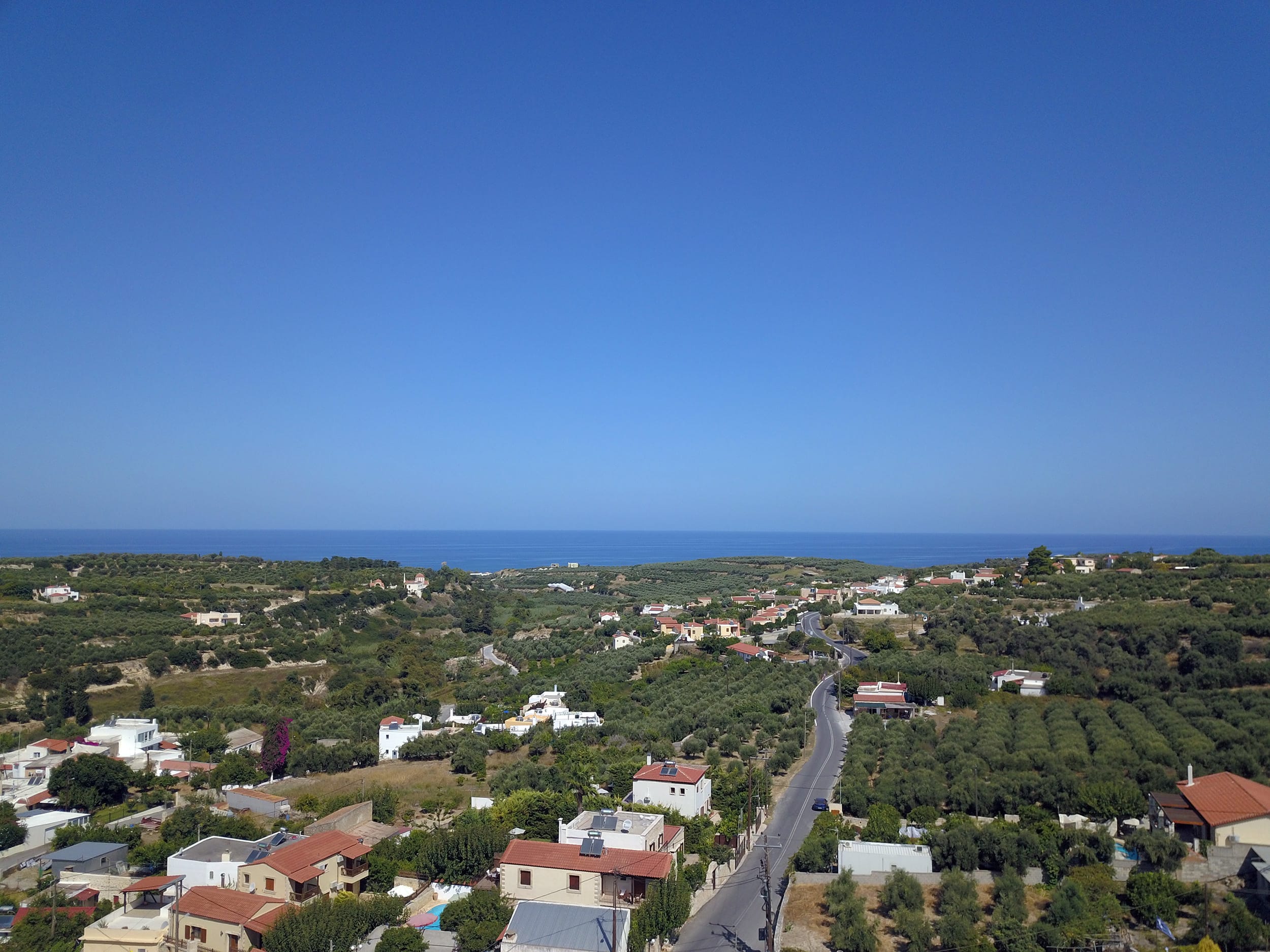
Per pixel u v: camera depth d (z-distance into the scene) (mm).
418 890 64500
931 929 52250
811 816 83500
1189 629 125625
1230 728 88938
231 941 53531
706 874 66625
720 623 193750
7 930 57531
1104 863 60625
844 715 123250
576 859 60125
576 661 179250
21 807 86938
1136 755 82688
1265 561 183875
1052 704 107312
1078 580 177250
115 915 57969
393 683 163250
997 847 61969
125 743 107625
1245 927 48281
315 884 59906
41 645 153500
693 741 107750
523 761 105188
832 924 56469
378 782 103375
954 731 99000
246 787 99188
